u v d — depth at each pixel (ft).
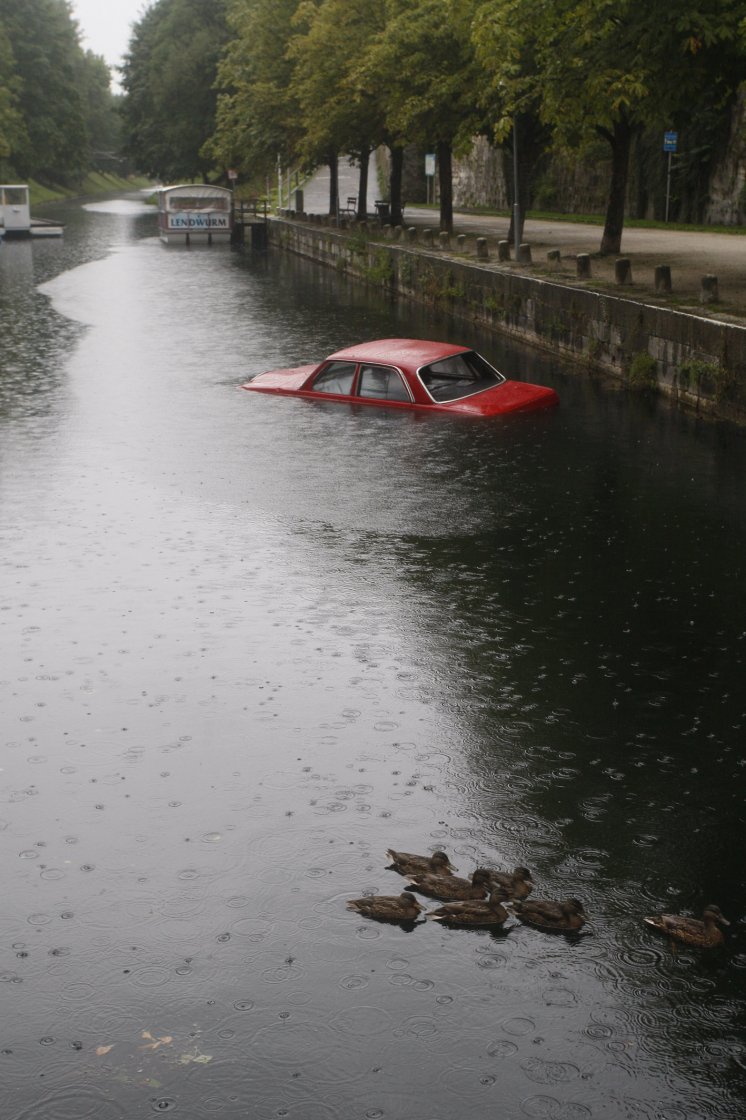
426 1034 18.99
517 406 65.00
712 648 33.83
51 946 21.25
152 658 33.68
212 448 59.41
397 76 131.85
